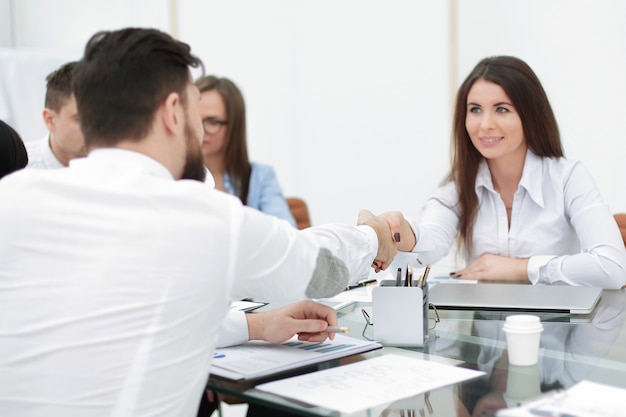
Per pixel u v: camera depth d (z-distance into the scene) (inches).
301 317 51.4
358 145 175.9
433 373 43.6
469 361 46.4
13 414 38.0
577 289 68.8
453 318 60.1
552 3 149.3
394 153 171.5
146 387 38.0
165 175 41.5
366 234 52.1
